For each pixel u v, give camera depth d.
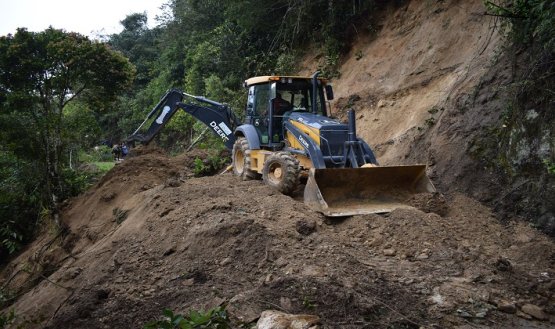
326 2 15.59
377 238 6.55
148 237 7.34
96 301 5.66
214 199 8.00
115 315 5.21
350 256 5.86
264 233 6.22
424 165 7.82
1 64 12.59
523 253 6.31
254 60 18.33
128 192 11.73
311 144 8.31
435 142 9.38
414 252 6.22
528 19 7.57
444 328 4.47
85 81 13.80
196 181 10.22
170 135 24.72
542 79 7.57
